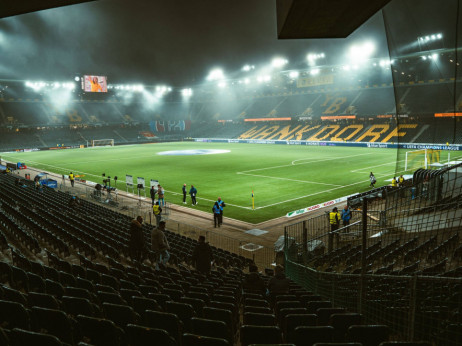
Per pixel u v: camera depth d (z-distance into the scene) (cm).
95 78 10338
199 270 1217
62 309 706
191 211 2806
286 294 891
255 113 11531
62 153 7662
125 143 10350
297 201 3012
